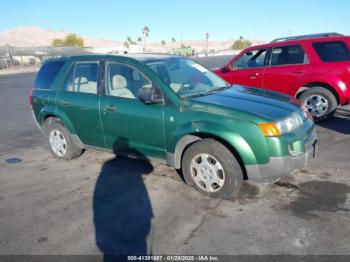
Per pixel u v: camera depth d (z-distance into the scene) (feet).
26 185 15.34
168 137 13.33
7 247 10.54
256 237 10.24
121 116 14.56
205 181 12.91
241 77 25.12
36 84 18.80
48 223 11.84
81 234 11.02
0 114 33.32
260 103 13.02
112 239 10.66
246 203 12.32
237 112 12.05
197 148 12.68
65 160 18.39
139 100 14.15
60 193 14.25
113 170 16.37
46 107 17.81
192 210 12.09
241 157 11.85
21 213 12.69
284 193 12.91
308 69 21.88
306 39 22.39
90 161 17.90
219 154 12.18
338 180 13.73
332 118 23.38
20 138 23.82
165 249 9.99
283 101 13.66
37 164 18.12
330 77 21.09
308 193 12.78
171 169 15.97
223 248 9.84
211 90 14.84
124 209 12.48
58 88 17.43
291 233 10.32
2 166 18.13
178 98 13.12
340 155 16.44
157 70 14.24
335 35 22.89
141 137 14.26
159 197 13.24
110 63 15.39
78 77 16.67
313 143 12.98
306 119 13.34
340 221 10.79
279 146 11.53
